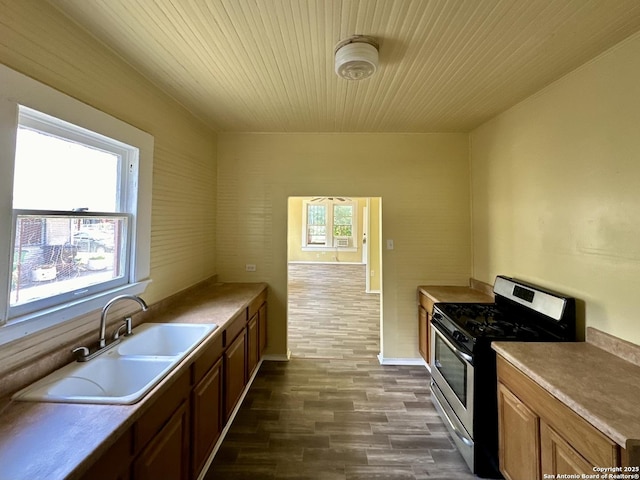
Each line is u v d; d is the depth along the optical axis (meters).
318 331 4.42
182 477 1.46
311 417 2.36
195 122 2.82
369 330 4.46
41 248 1.34
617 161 1.58
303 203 10.44
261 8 1.36
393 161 3.32
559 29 1.49
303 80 2.09
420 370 3.18
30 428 0.96
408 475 1.82
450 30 1.52
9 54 1.14
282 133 3.34
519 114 2.44
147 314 2.08
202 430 1.68
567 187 1.92
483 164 3.01
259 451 2.00
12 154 1.13
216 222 3.37
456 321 2.15
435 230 3.32
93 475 0.89
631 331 1.51
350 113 2.73
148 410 1.16
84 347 1.47
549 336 1.85
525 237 2.35
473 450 1.82
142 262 1.98
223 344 2.03
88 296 1.57
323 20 1.44
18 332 1.16
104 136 1.62
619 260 1.57
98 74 1.61
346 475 1.81
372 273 6.91
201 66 1.89
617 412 1.07
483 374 1.82
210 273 3.25
